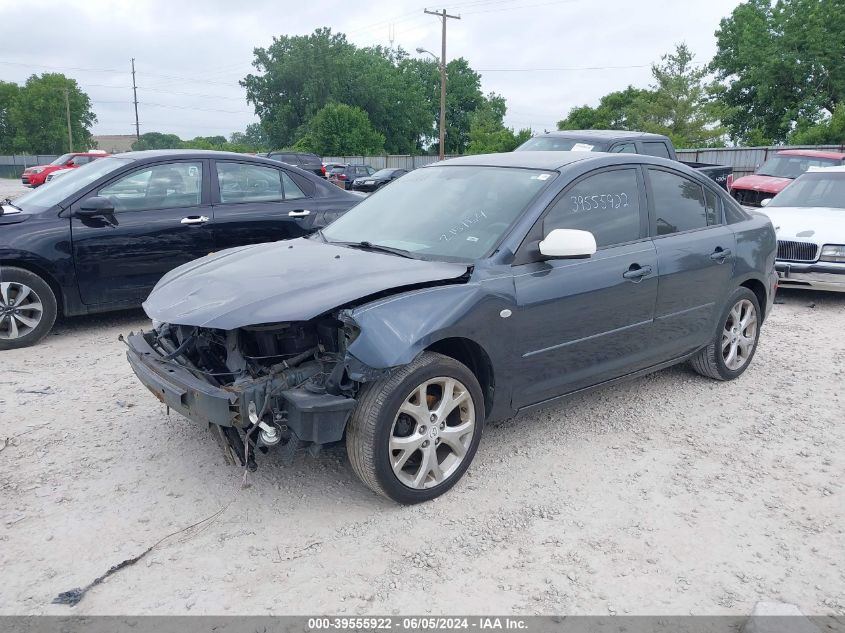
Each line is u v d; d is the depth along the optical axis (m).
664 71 47.91
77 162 29.30
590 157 4.45
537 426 4.58
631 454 4.20
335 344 3.44
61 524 3.34
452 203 4.28
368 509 3.52
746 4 52.28
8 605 2.78
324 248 4.19
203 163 6.89
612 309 4.24
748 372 5.77
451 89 89.69
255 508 3.52
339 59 77.94
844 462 4.15
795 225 8.58
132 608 2.78
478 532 3.33
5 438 4.25
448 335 3.44
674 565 3.12
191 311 3.38
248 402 3.17
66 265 6.10
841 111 36.84
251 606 2.80
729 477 3.93
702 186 5.11
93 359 5.82
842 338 6.95
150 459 4.01
